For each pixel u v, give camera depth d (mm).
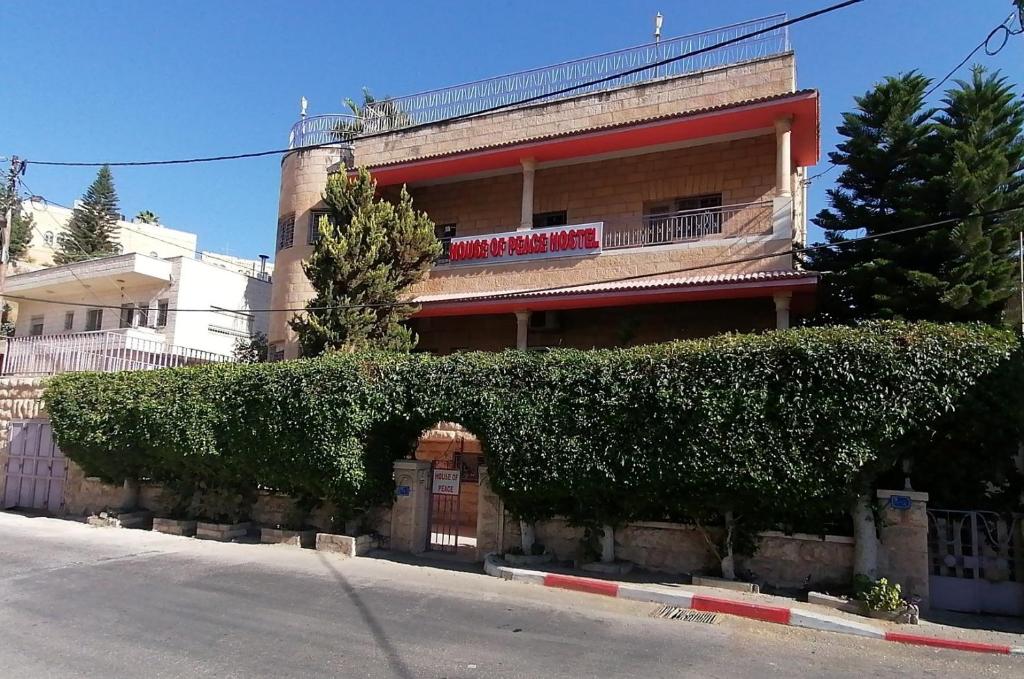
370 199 16500
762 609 8070
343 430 11539
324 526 12812
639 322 15664
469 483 14773
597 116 18016
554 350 10578
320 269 15758
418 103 20906
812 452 8461
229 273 31547
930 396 8055
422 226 16672
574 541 10617
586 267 16609
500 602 8477
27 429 17906
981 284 12914
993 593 8422
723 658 6480
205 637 6641
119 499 15477
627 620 7832
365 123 21562
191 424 13133
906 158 14867
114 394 14430
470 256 17938
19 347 20359
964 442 9133
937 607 8555
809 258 15797
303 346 15680
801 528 9086
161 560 10914
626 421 9555
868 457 8227
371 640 6629
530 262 17250
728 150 16875
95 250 52656
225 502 13922
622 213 17797
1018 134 14180
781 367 8711
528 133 18844
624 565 9961
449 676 5656
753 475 8703
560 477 9945
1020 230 13695
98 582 9219
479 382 10711
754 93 16281
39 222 58125
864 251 14867
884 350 8227
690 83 17047
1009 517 8555
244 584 9164
